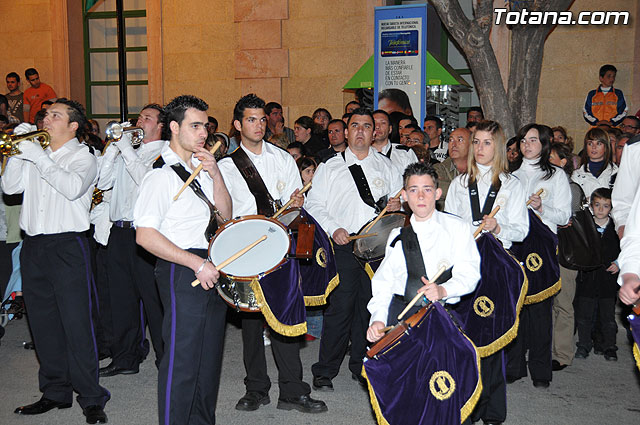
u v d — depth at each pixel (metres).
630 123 8.69
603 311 6.22
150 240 3.71
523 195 4.64
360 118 5.34
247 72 12.72
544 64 11.41
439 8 8.55
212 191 4.03
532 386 5.44
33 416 4.84
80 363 4.69
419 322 3.42
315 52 12.37
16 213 6.93
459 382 3.37
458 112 10.83
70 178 4.50
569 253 5.70
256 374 5.02
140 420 4.82
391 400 3.41
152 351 6.39
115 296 5.65
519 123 9.04
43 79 13.85
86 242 4.73
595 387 5.43
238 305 3.94
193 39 13.05
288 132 9.75
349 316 5.31
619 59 10.97
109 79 14.08
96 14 13.95
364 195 5.32
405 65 9.04
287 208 4.70
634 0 10.83
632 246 3.32
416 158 6.18
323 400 5.16
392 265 3.73
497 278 4.18
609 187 6.71
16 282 6.79
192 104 3.88
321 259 4.93
